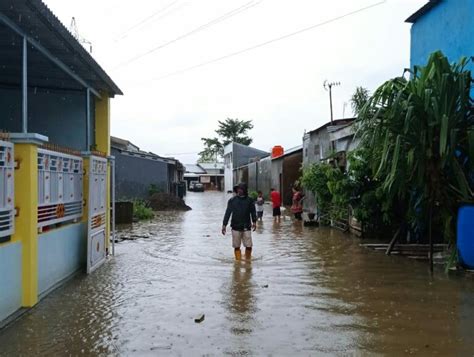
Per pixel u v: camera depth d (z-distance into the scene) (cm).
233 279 853
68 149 845
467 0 1041
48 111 1159
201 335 546
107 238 1124
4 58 880
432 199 917
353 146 1582
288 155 3064
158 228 1803
